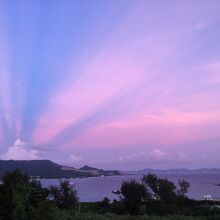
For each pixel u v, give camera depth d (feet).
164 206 128.16
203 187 442.91
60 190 128.67
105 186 463.42
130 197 125.80
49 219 67.82
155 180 138.72
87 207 128.88
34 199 68.69
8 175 71.05
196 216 108.78
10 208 63.93
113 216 91.61
